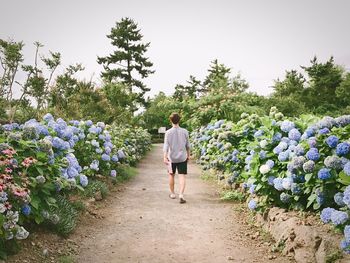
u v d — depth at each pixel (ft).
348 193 11.53
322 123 16.01
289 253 14.11
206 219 20.06
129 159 41.34
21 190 12.73
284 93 147.95
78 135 25.31
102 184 25.70
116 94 67.87
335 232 13.17
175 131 24.98
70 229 16.48
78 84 50.21
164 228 18.48
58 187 15.72
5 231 11.99
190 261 14.28
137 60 152.97
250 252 15.10
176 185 31.55
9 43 35.01
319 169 14.56
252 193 20.12
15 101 35.37
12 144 15.56
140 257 14.65
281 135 18.83
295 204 16.34
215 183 31.45
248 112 50.14
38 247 14.30
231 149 26.04
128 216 20.68
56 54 38.58
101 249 15.39
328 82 139.03
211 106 52.16
